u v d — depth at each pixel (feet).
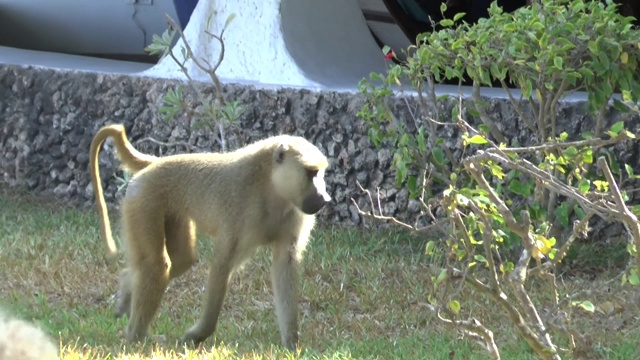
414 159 40.96
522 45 37.42
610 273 41.83
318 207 30.42
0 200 53.11
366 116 42.11
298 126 50.39
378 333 35.40
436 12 67.56
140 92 53.67
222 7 54.90
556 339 32.81
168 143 51.44
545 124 39.40
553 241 23.41
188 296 39.04
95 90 54.49
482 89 52.13
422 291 39.47
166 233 32.68
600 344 32.81
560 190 23.26
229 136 51.13
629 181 45.62
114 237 45.37
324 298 39.04
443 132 47.16
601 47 37.60
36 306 36.11
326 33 56.29
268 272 41.70
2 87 56.39
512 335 34.17
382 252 44.78
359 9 59.36
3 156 56.34
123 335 32.32
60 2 72.84
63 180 55.01
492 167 24.66
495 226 33.30
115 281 39.96
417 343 33.24
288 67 52.90
